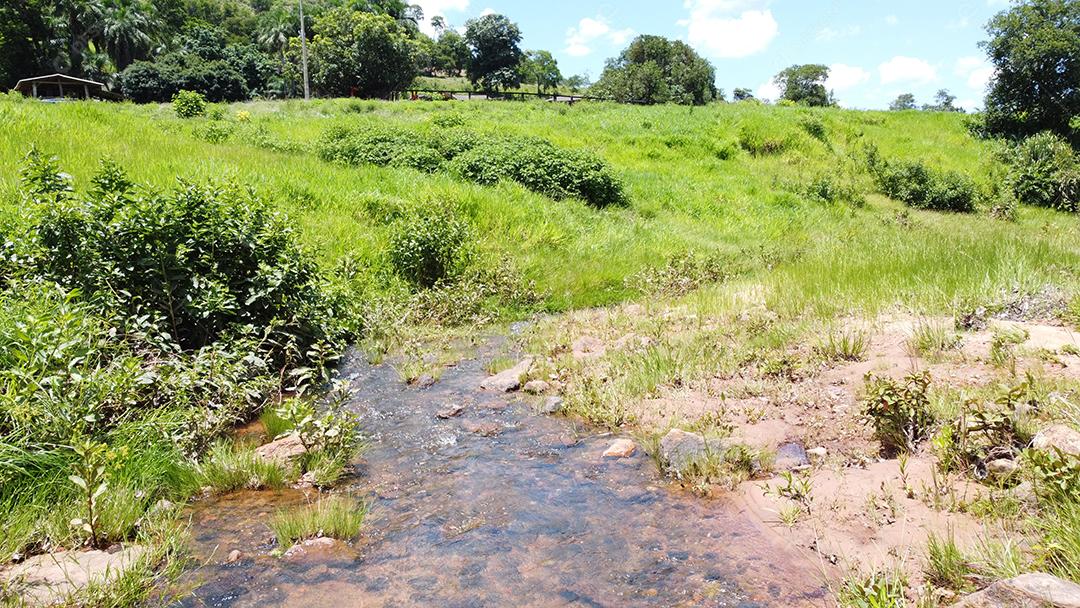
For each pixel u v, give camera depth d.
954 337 5.43
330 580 3.17
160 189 7.03
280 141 19.05
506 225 13.14
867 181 25.98
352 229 11.34
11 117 13.90
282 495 4.14
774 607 2.84
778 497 3.76
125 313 5.85
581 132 28.19
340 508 3.87
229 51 63.09
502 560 3.35
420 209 11.76
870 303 6.87
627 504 3.92
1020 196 25.89
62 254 6.02
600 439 4.99
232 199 7.47
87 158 11.97
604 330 8.23
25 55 57.28
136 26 68.00
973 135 37.06
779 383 5.39
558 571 3.23
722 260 12.47
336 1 88.69
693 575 3.13
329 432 4.52
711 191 20.83
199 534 3.61
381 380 6.70
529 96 68.69
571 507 3.92
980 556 2.83
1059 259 7.76
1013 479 3.38
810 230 17.70
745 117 32.34
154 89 51.38
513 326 9.12
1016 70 35.50
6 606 2.75
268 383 5.89
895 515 3.38
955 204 23.81
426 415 5.64
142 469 4.04
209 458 4.45
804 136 30.02
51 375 4.20
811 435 4.53
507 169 16.50
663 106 38.69
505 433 5.20
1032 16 34.94
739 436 4.61
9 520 3.37
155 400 4.95
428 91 57.88
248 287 7.00
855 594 2.74
